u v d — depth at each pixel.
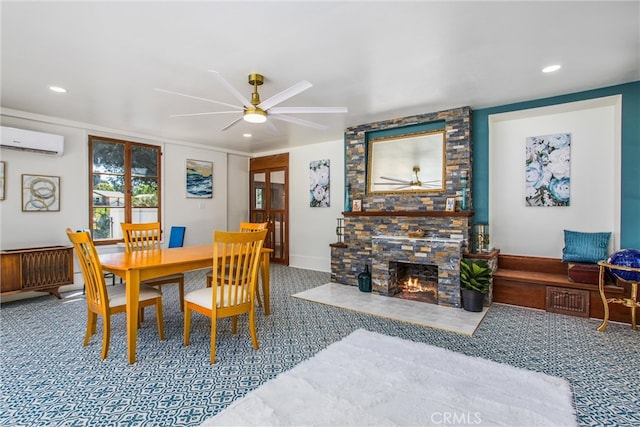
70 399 2.03
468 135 4.11
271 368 2.40
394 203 4.73
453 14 2.15
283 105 4.00
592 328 3.17
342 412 1.86
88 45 2.54
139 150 5.51
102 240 5.04
